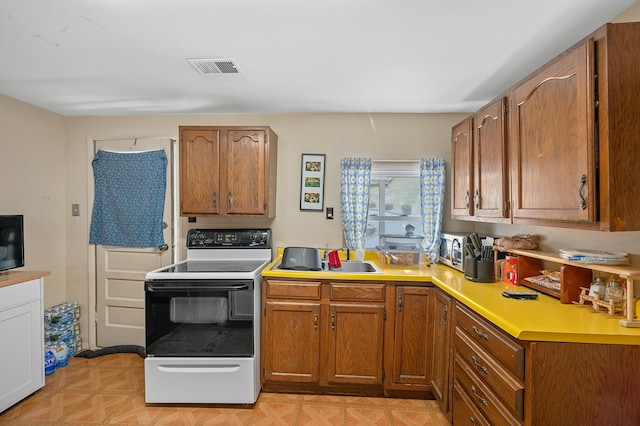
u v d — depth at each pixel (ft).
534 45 5.46
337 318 7.31
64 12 4.57
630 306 4.09
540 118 4.70
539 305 4.97
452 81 6.98
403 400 7.29
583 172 3.89
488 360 4.74
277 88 7.45
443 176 8.82
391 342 7.28
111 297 9.76
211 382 6.91
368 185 8.98
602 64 3.69
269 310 7.39
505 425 4.23
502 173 5.65
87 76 6.85
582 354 3.85
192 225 9.48
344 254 9.14
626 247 4.68
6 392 6.61
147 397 6.90
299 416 6.68
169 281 6.95
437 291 6.93
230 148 8.30
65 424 6.35
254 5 4.41
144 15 4.64
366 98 8.07
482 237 7.80
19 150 8.50
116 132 9.72
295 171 9.38
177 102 8.50
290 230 9.39
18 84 7.31
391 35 5.17
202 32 5.12
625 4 4.36
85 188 9.82
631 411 3.85
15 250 7.38
